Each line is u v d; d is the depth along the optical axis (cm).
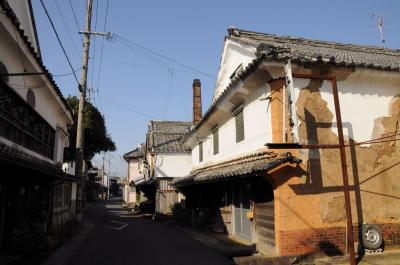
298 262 1006
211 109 1655
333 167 1109
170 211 2844
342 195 1098
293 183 1055
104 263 1074
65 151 2058
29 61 1034
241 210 1468
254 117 1300
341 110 1164
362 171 1145
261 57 1027
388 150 1192
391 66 1141
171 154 3247
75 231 1816
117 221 2527
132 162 5547
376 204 1134
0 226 1151
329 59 1075
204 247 1356
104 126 3484
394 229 1137
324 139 1122
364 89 1202
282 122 1110
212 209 1895
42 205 1427
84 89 2100
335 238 1062
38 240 1227
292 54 1077
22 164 809
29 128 1230
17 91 1049
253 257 1015
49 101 1463
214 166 1856
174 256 1178
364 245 1070
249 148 1338
